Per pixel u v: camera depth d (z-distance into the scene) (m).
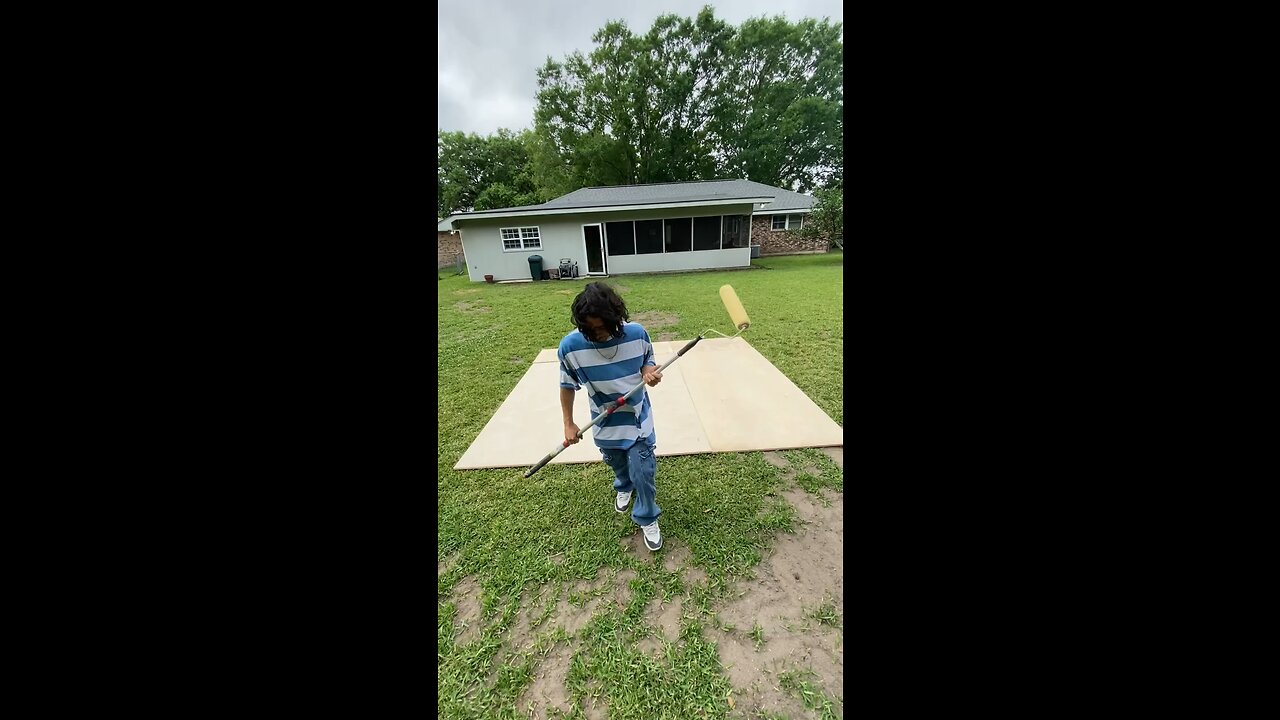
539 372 4.53
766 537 2.04
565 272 12.77
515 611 1.71
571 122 24.77
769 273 11.53
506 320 7.37
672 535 2.08
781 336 5.40
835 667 1.42
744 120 24.03
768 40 22.58
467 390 4.13
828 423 3.09
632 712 1.32
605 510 2.29
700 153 24.84
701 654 1.48
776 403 3.42
